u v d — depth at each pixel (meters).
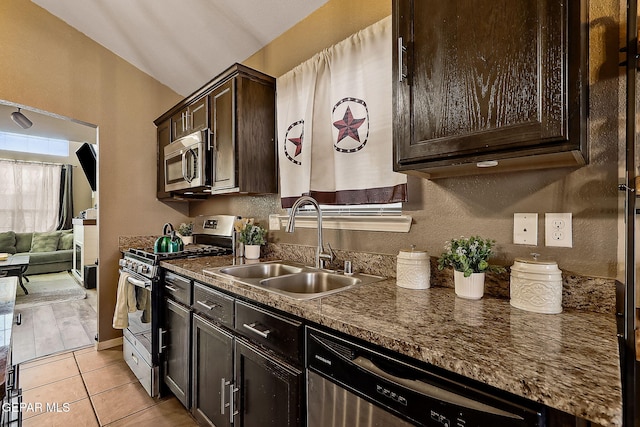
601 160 1.00
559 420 0.59
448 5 1.01
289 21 2.09
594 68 1.01
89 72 2.67
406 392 0.78
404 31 1.12
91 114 2.68
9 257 4.90
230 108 2.01
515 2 0.88
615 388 0.55
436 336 0.79
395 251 1.55
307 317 1.02
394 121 1.16
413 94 1.10
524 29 0.86
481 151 0.95
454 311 1.00
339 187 1.69
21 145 6.36
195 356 1.71
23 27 2.34
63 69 2.53
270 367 1.21
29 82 2.36
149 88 3.02
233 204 2.69
